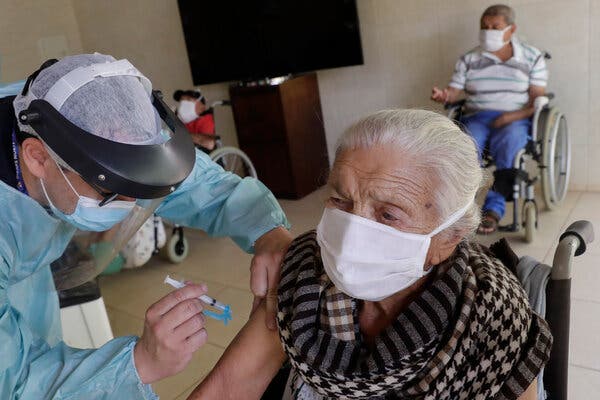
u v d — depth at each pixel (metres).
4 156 0.89
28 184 0.90
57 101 0.80
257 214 1.16
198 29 4.32
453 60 3.60
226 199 1.20
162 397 2.00
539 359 0.76
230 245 3.37
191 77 4.76
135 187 0.78
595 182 3.40
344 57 3.83
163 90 4.98
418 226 0.76
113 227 1.12
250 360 0.95
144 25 4.83
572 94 3.30
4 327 0.84
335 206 0.82
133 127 0.82
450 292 0.78
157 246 2.99
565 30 3.21
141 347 0.85
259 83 4.10
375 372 0.79
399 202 0.75
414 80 3.80
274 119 3.92
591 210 3.12
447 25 3.54
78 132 0.78
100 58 0.88
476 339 0.77
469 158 0.76
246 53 4.18
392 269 0.79
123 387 0.85
